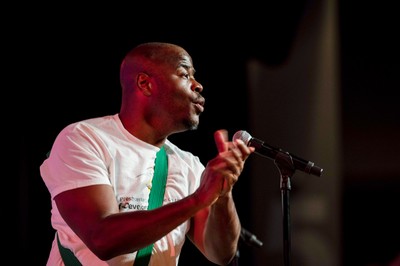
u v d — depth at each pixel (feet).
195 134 22.99
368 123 24.86
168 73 10.98
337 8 24.54
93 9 21.76
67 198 9.87
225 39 23.15
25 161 21.20
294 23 23.90
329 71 24.48
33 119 21.38
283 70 23.86
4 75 21.08
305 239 23.79
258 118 23.56
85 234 9.47
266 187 23.67
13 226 21.08
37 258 21.18
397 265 20.84
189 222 11.55
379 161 24.81
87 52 21.80
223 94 23.26
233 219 10.69
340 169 24.50
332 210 24.22
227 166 9.04
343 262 24.18
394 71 25.40
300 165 10.55
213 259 11.40
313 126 24.25
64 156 10.18
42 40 21.39
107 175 10.32
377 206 24.52
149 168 10.88
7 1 20.85
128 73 11.21
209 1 22.84
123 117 11.18
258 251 23.53
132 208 10.42
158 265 10.54
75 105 21.70
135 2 22.08
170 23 22.50
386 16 25.35
